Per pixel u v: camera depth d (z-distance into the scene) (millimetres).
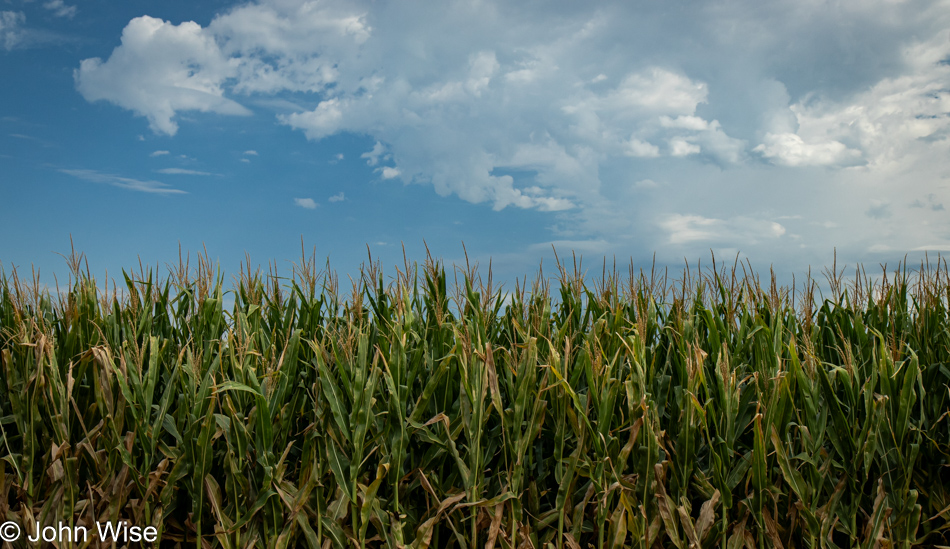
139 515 2904
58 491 2920
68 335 3281
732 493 3090
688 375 2926
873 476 3150
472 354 2945
